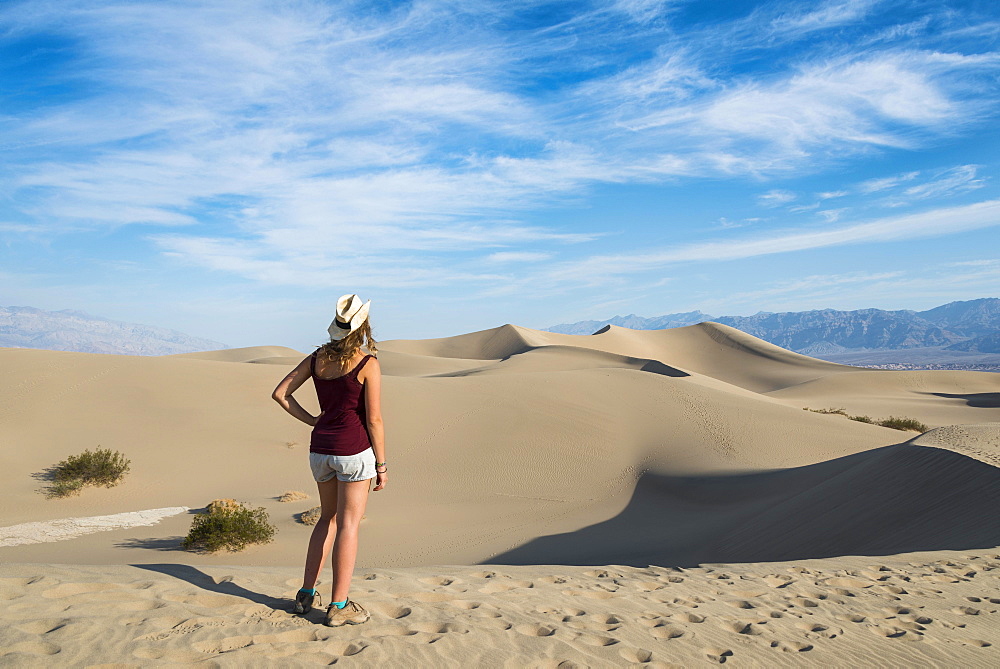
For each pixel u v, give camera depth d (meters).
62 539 16.56
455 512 21.59
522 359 84.12
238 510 16.75
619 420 33.72
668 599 5.29
